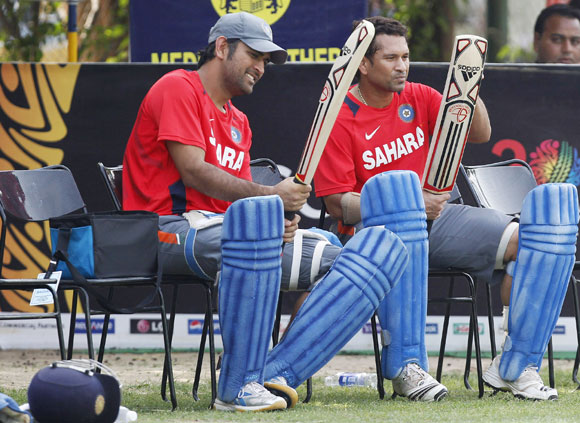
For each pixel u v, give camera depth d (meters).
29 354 21.66
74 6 28.30
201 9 24.12
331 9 24.16
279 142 21.30
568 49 34.25
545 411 13.17
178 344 21.91
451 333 21.88
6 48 48.88
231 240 12.41
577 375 18.22
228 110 15.61
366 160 16.39
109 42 48.91
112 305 13.09
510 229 15.05
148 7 24.14
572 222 14.17
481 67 14.56
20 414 10.22
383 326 14.44
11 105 21.33
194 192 14.88
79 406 10.45
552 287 14.20
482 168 17.62
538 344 14.49
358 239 13.30
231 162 15.41
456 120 14.55
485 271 15.20
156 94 14.79
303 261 13.84
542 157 21.41
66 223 13.10
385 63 16.09
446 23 47.97
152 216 13.54
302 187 13.36
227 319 12.62
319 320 13.27
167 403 14.50
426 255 14.24
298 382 13.54
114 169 15.59
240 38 14.97
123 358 21.36
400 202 13.88
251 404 12.88
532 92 21.36
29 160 21.39
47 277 13.05
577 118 21.36
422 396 14.34
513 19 45.50
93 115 21.33
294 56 24.28
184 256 13.96
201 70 15.26
